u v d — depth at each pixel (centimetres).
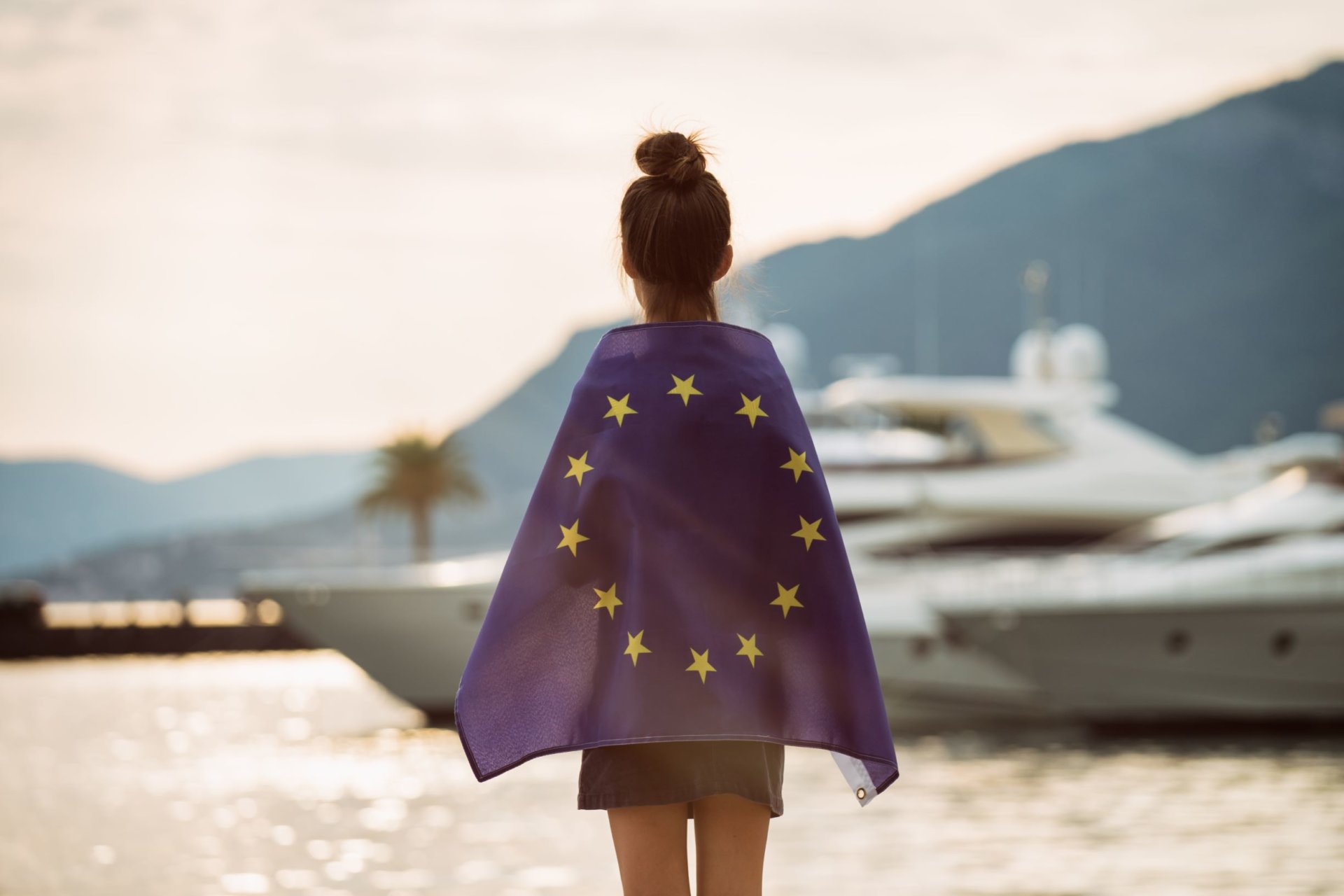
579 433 227
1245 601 2123
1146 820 1402
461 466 6241
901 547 2611
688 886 223
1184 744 2086
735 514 222
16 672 5628
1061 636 2162
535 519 227
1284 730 2183
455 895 1088
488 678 222
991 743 2114
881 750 221
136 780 1995
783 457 225
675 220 233
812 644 221
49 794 1839
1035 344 3625
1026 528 2645
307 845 1362
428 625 2347
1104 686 2183
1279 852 1213
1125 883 1081
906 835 1319
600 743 216
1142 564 2336
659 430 223
